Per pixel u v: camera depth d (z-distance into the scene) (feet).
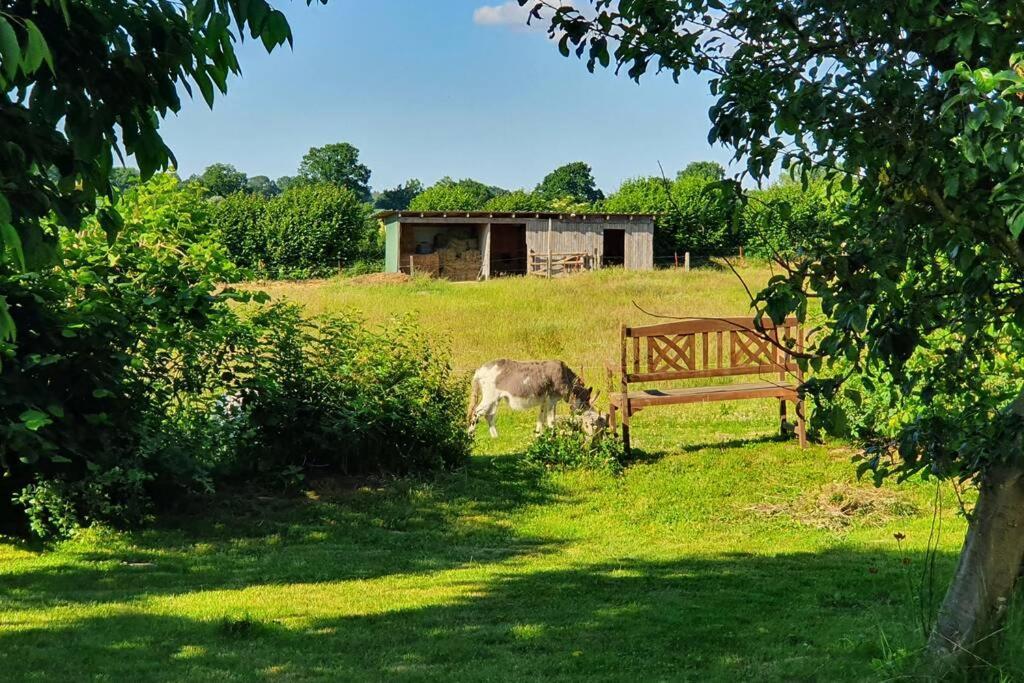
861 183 14.90
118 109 14.93
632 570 30.71
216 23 13.42
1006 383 31.42
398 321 47.44
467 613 25.52
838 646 20.93
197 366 38.29
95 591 27.58
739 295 105.70
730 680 19.13
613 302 102.99
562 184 412.98
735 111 14.10
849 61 13.32
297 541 34.65
